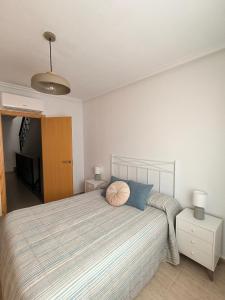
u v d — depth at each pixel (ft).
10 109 9.77
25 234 4.78
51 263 3.67
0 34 5.13
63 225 5.33
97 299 3.41
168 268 5.78
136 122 8.99
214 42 5.58
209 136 6.21
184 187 7.06
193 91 6.59
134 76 8.36
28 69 7.66
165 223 5.99
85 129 13.19
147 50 6.07
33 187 14.83
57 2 3.97
